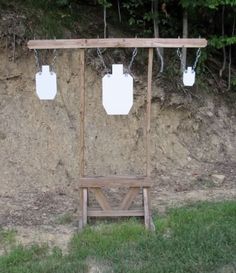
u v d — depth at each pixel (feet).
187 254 18.85
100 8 33.83
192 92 32.91
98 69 30.07
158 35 32.68
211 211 23.15
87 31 31.76
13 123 27.71
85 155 28.32
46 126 28.07
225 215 22.84
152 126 30.60
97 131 29.14
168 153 30.42
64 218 22.90
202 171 29.86
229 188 27.53
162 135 30.73
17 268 18.25
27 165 26.78
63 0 31.48
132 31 33.68
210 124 32.83
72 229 22.02
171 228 21.68
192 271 17.87
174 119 31.50
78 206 24.62
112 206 24.16
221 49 37.40
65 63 29.50
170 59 33.32
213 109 33.65
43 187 26.25
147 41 20.93
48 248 20.10
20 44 28.81
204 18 35.09
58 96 28.91
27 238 20.99
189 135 31.91
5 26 28.68
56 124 28.27
